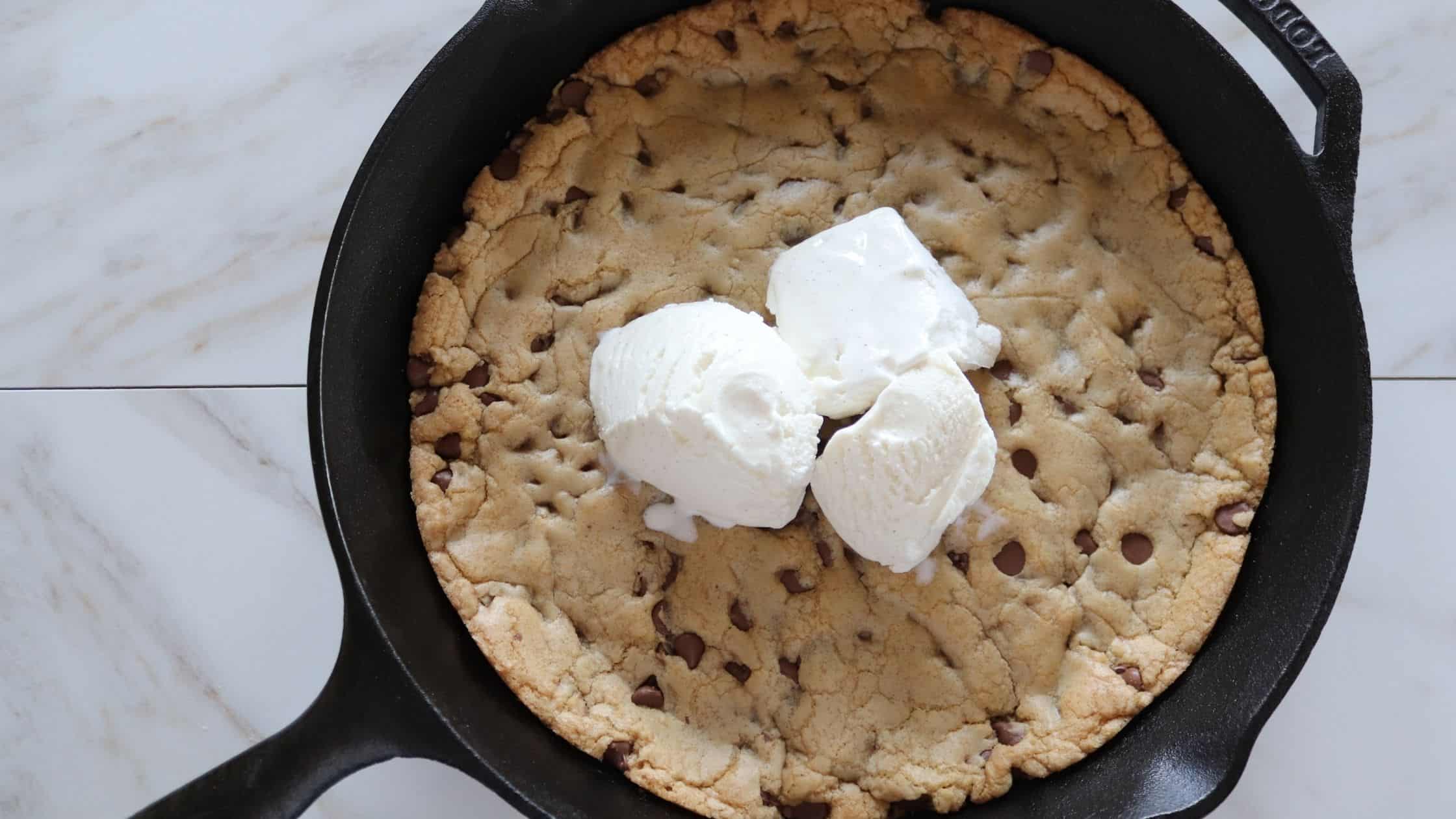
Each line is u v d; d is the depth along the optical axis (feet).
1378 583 2.56
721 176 2.44
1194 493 2.40
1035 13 2.42
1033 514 2.38
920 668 2.37
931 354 2.31
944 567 2.37
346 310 2.31
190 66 2.64
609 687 2.37
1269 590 2.36
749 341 2.32
